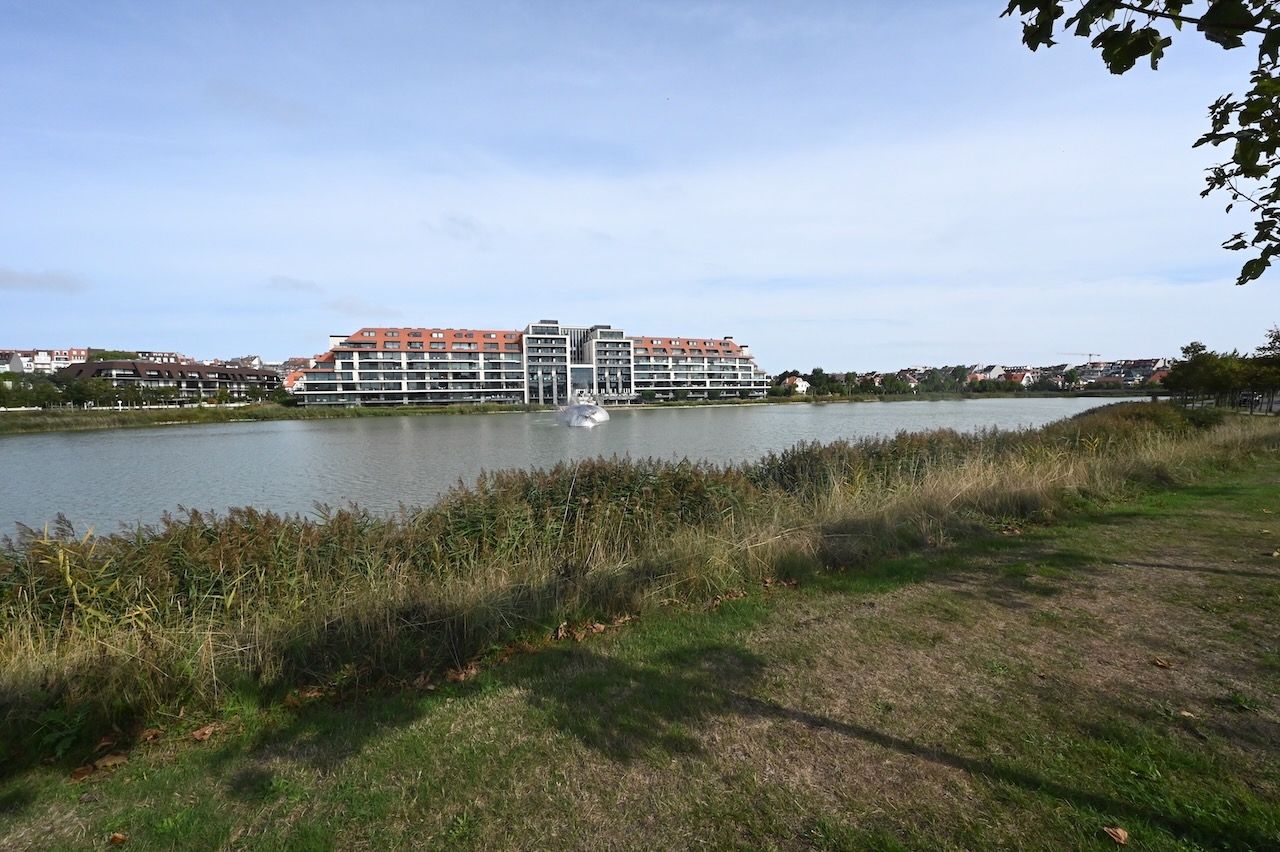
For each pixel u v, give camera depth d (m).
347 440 51.75
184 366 142.75
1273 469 12.91
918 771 3.12
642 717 3.76
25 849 2.95
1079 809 2.79
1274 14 2.13
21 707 3.86
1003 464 11.15
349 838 2.87
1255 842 2.54
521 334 141.50
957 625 4.98
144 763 3.62
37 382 111.88
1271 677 3.91
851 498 9.04
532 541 6.93
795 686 4.07
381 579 5.83
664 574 6.13
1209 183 3.56
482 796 3.11
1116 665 4.17
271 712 4.12
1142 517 8.56
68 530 5.96
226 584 5.55
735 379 158.88
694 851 2.68
